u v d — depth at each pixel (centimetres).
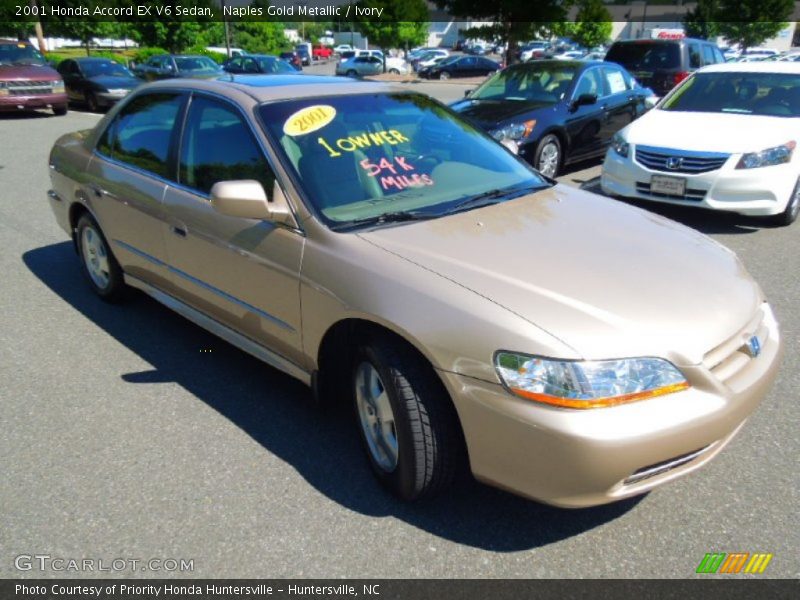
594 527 259
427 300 241
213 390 359
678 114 699
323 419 332
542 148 810
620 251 274
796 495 273
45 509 270
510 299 233
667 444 218
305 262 282
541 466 221
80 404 346
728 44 4209
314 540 253
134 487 283
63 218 486
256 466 296
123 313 459
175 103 376
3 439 317
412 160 334
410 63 4228
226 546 250
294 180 297
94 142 445
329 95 348
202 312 370
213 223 329
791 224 648
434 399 243
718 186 602
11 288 507
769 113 670
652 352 221
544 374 216
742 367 245
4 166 971
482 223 292
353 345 285
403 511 268
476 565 241
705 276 264
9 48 1548
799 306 458
